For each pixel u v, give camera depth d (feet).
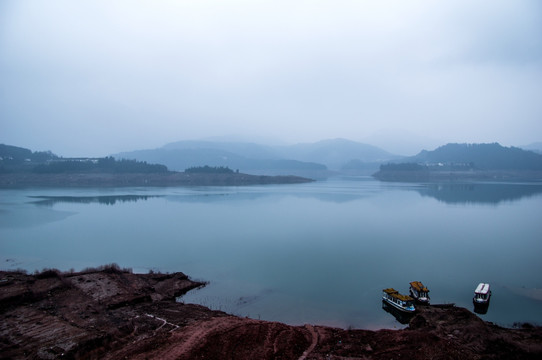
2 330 79.10
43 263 150.30
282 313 101.60
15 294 96.48
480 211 302.86
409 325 90.68
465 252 170.71
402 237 203.62
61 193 445.78
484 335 77.82
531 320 96.78
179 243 188.44
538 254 166.71
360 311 103.65
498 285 125.39
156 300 104.53
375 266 148.46
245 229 227.40
